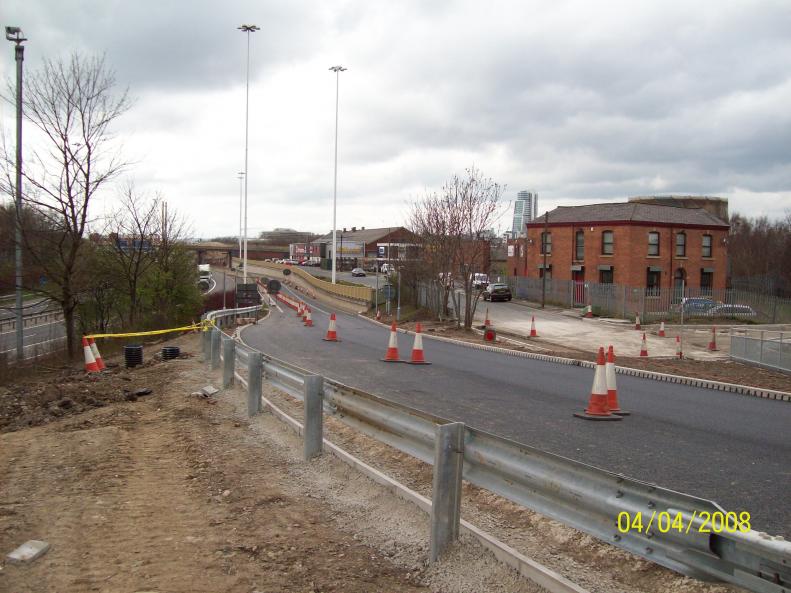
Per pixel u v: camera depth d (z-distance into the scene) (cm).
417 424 530
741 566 304
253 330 3100
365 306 5250
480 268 3538
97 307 3562
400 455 742
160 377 1458
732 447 820
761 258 6731
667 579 419
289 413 971
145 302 3728
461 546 468
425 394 1214
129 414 1037
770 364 1909
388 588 436
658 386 1437
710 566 318
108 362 2016
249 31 5775
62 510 581
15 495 628
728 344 2908
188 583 438
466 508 582
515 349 2284
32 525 544
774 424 991
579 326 3616
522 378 1493
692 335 3291
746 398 1288
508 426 927
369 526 543
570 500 395
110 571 455
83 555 483
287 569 464
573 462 390
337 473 675
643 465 721
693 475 683
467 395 1212
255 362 962
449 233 3328
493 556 448
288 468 711
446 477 466
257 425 907
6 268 2373
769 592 292
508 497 439
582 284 4550
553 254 5209
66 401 1152
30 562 467
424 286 4244
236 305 4453
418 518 540
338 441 820
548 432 892
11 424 1041
